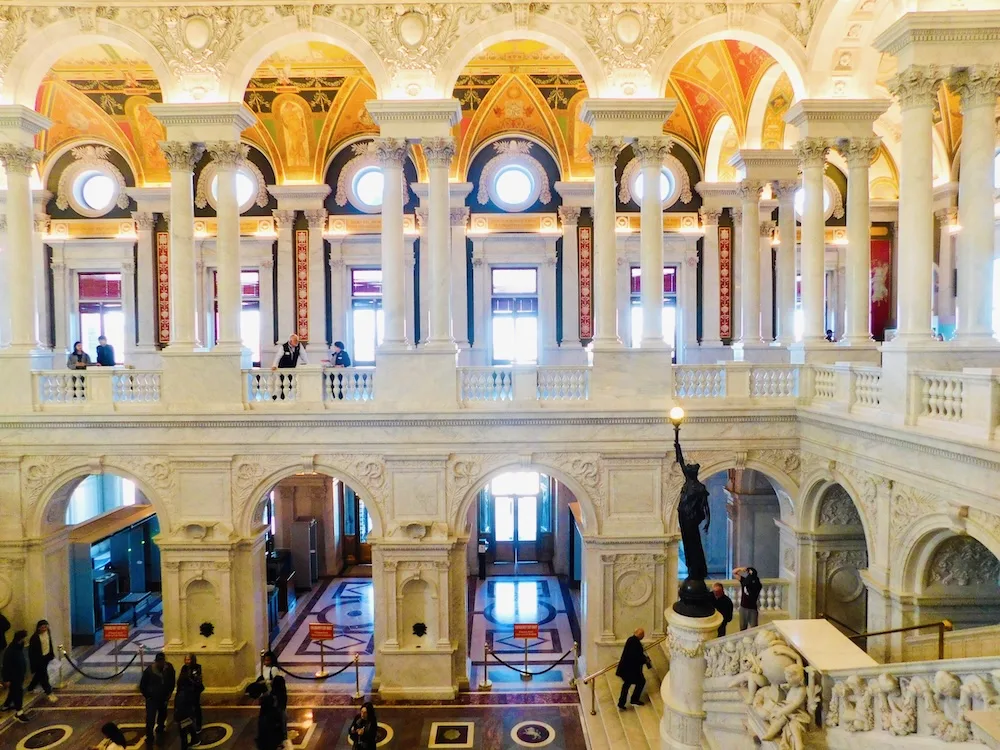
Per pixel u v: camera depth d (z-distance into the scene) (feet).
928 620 36.45
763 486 60.54
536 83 63.00
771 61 52.70
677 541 47.50
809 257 49.24
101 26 46.34
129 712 45.50
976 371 30.63
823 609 47.42
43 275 66.90
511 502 74.38
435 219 47.06
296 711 45.29
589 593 47.70
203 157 66.69
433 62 46.57
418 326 66.90
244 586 48.14
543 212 66.95
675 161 67.72
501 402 47.03
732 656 30.76
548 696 47.11
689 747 32.83
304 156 66.18
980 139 35.96
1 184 63.62
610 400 47.01
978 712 19.17
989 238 36.24
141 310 66.80
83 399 47.60
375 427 46.80
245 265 67.46
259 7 46.29
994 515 29.60
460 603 48.03
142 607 63.05
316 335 67.00
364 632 57.77
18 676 44.60
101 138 66.80
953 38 35.47
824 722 25.04
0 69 46.52
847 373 41.68
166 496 47.37
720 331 68.23
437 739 41.98
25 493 47.47
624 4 46.19
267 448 46.98
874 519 38.78
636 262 67.67
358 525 74.54
